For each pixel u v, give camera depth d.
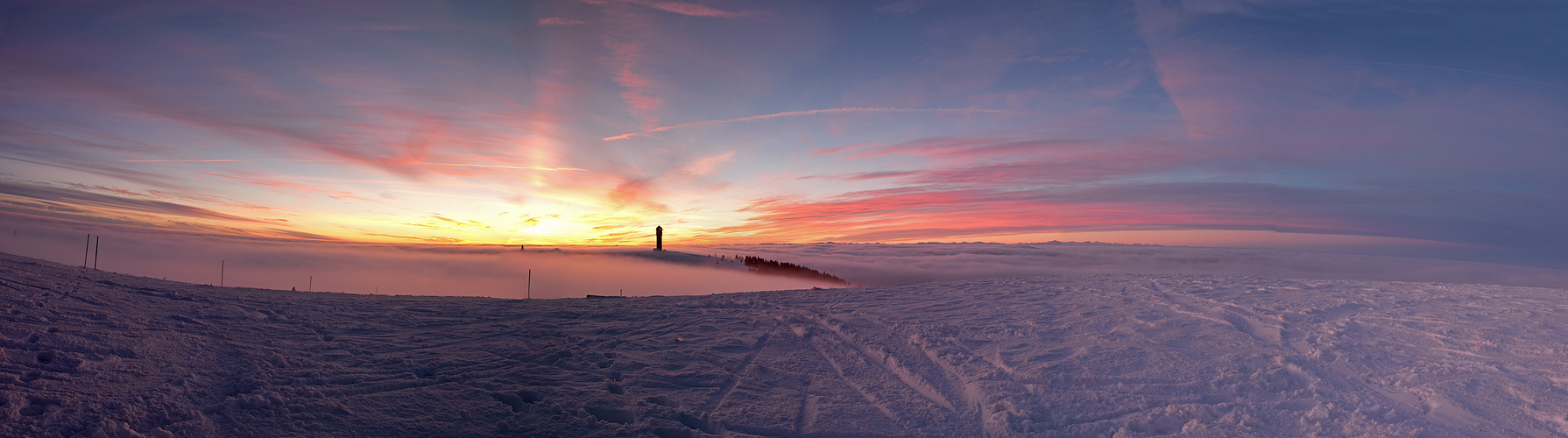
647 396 5.16
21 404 3.92
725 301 10.49
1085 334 7.27
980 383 5.52
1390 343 6.48
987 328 7.75
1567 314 7.73
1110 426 4.55
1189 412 4.70
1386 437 4.18
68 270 9.88
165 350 5.54
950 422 4.71
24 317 5.93
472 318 8.62
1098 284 11.56
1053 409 4.87
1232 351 6.35
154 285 9.60
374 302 9.86
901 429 4.56
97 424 3.76
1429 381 5.27
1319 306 8.64
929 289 11.56
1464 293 9.84
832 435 4.44
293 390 4.78
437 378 5.45
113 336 5.72
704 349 6.82
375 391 5.00
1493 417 4.52
